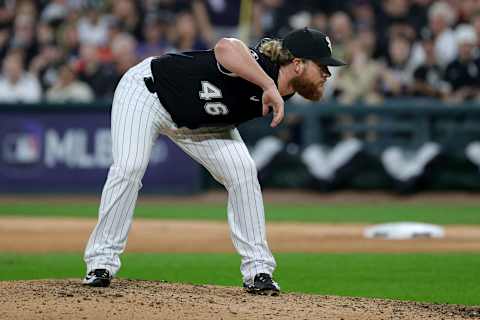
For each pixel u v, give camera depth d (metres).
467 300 25.03
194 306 20.41
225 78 21.34
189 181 61.66
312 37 21.58
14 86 63.19
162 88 21.84
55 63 64.12
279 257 35.03
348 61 61.34
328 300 22.22
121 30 64.38
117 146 22.11
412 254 35.84
